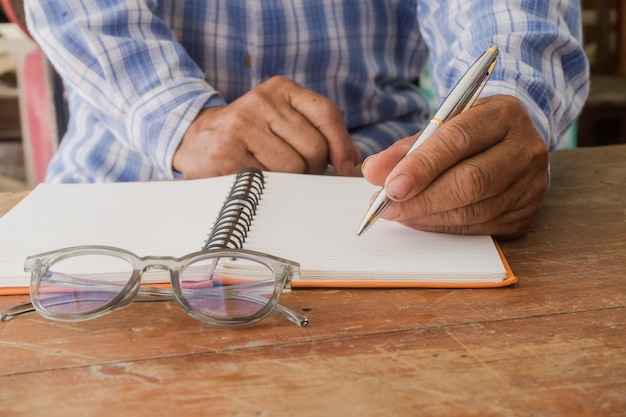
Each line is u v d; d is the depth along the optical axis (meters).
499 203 0.75
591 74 2.93
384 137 1.36
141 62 1.08
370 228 0.78
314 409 0.49
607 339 0.58
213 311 0.61
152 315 0.63
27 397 0.52
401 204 0.72
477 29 1.01
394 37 1.40
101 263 0.65
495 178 0.72
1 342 0.59
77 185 0.91
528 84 0.92
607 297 0.65
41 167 2.21
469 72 0.76
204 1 1.24
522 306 0.64
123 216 0.81
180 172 1.05
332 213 0.81
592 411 0.49
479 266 0.69
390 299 0.66
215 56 1.27
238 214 0.75
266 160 0.97
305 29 1.29
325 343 0.58
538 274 0.70
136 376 0.54
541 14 1.00
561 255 0.75
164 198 0.86
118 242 0.74
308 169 0.99
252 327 0.61
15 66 2.21
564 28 1.02
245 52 1.28
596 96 2.57
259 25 1.26
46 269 0.64
